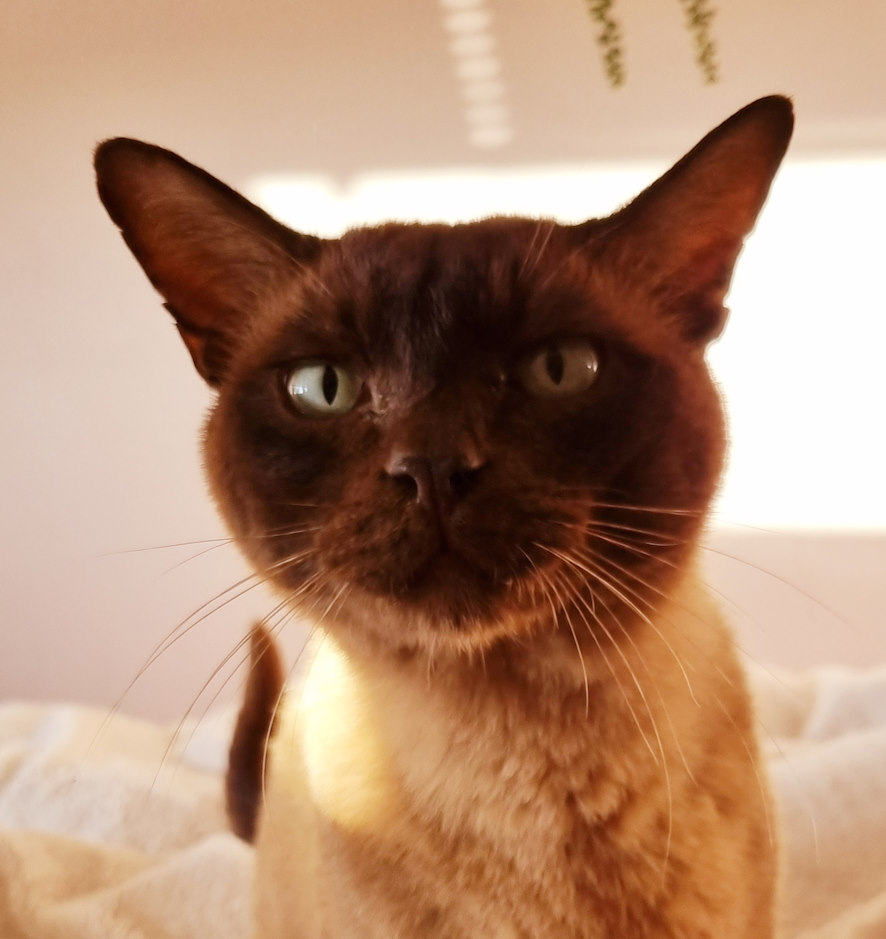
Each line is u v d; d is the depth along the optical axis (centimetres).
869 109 38
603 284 19
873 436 43
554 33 38
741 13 37
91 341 44
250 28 39
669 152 39
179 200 21
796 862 30
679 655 20
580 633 18
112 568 47
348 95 39
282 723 25
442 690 19
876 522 44
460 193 41
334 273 19
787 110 19
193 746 41
